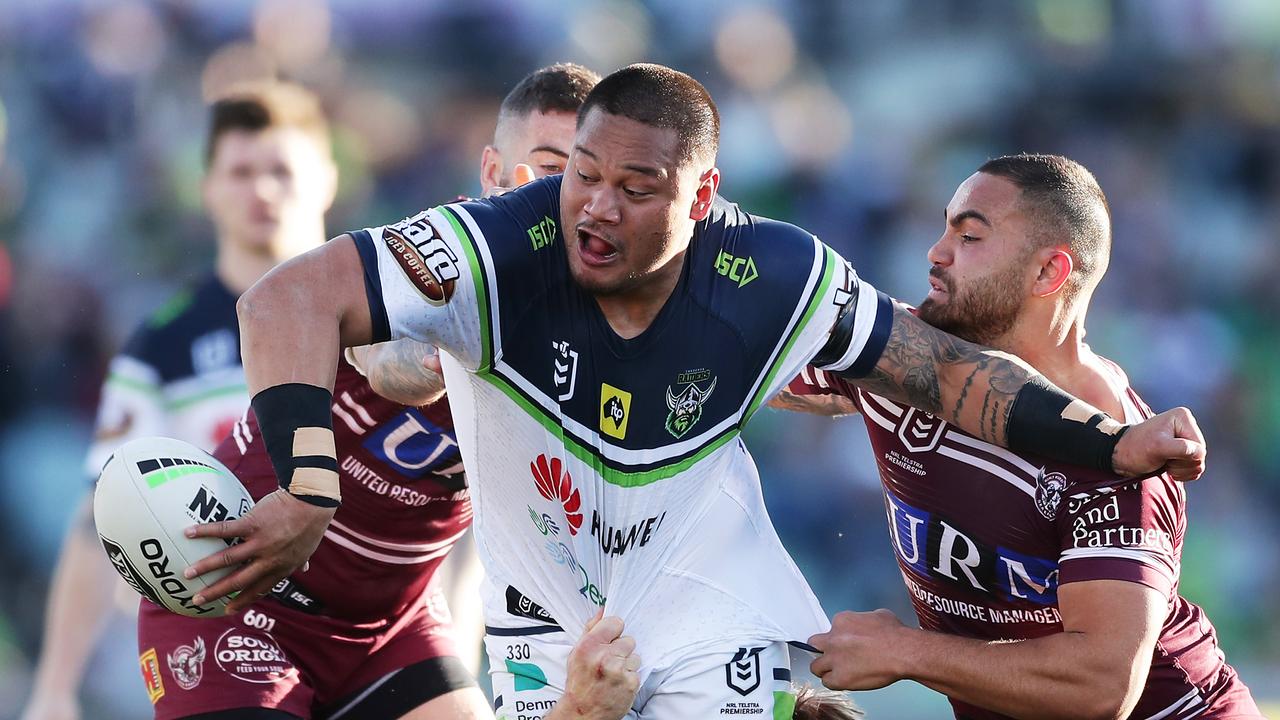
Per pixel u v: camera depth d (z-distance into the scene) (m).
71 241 44.91
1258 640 39.62
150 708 34.09
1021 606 16.69
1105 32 49.94
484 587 16.20
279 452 13.02
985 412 15.54
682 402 15.07
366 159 46.66
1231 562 40.91
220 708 17.41
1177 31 49.62
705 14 50.03
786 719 15.84
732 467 16.09
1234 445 43.44
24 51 48.12
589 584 15.46
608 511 15.21
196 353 24.25
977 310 16.39
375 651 18.78
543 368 14.62
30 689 36.62
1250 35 49.72
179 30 49.28
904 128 48.66
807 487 39.28
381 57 49.19
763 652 15.80
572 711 14.94
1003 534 16.30
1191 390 43.88
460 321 14.02
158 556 13.67
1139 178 47.41
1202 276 46.06
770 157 46.91
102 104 47.59
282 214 24.56
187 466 14.12
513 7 49.38
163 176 46.19
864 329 15.55
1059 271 16.22
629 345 14.74
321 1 49.41
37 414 42.12
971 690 15.52
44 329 43.12
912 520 17.05
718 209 15.43
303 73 47.75
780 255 15.31
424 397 16.14
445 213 14.13
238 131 24.47
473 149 47.59
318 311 13.35
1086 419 15.23
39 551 39.91
